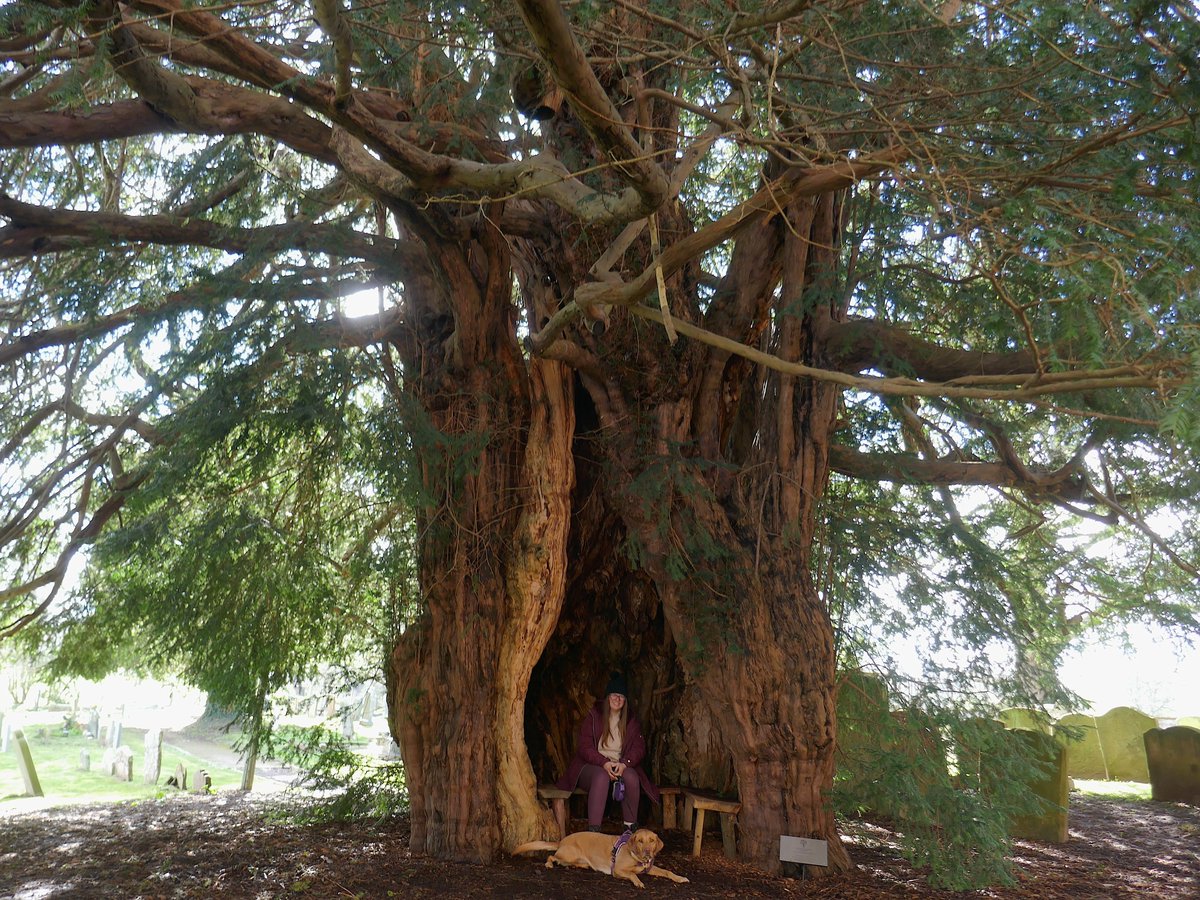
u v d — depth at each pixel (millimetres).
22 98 5969
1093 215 4270
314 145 6680
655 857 7348
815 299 7668
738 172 9195
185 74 6875
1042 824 9219
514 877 6648
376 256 7605
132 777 14047
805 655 7516
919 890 6879
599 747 7941
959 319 8375
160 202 8906
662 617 9180
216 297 6652
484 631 7543
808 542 7938
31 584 8633
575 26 5125
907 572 8711
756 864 7297
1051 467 9320
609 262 4984
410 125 6457
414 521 8414
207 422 6539
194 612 7270
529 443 7945
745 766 7496
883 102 5199
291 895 6160
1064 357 5086
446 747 7332
